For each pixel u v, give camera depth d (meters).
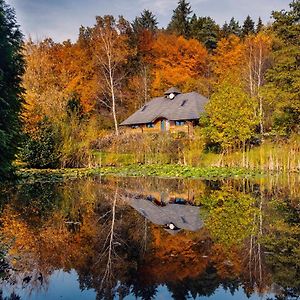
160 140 31.25
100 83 49.72
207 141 31.16
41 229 10.48
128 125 45.22
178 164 29.58
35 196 16.47
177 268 7.37
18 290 6.34
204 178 23.88
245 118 28.95
